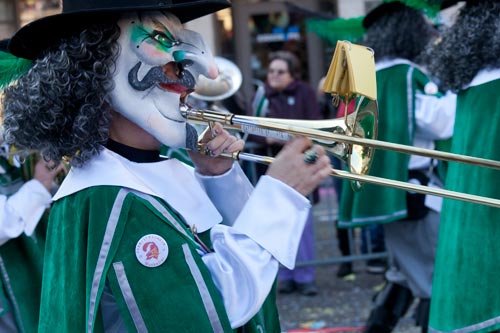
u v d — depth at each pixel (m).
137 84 1.85
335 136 1.86
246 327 1.93
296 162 1.85
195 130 1.96
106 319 1.87
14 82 1.98
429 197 4.13
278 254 1.80
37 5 9.30
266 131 1.92
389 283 4.34
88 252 1.80
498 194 3.03
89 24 1.84
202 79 5.24
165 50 1.87
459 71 3.25
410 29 4.29
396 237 4.25
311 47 10.00
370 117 1.90
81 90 1.83
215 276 1.83
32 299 3.24
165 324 1.75
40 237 3.27
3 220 3.11
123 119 1.92
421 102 4.18
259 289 1.77
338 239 6.11
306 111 5.91
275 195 1.84
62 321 1.85
